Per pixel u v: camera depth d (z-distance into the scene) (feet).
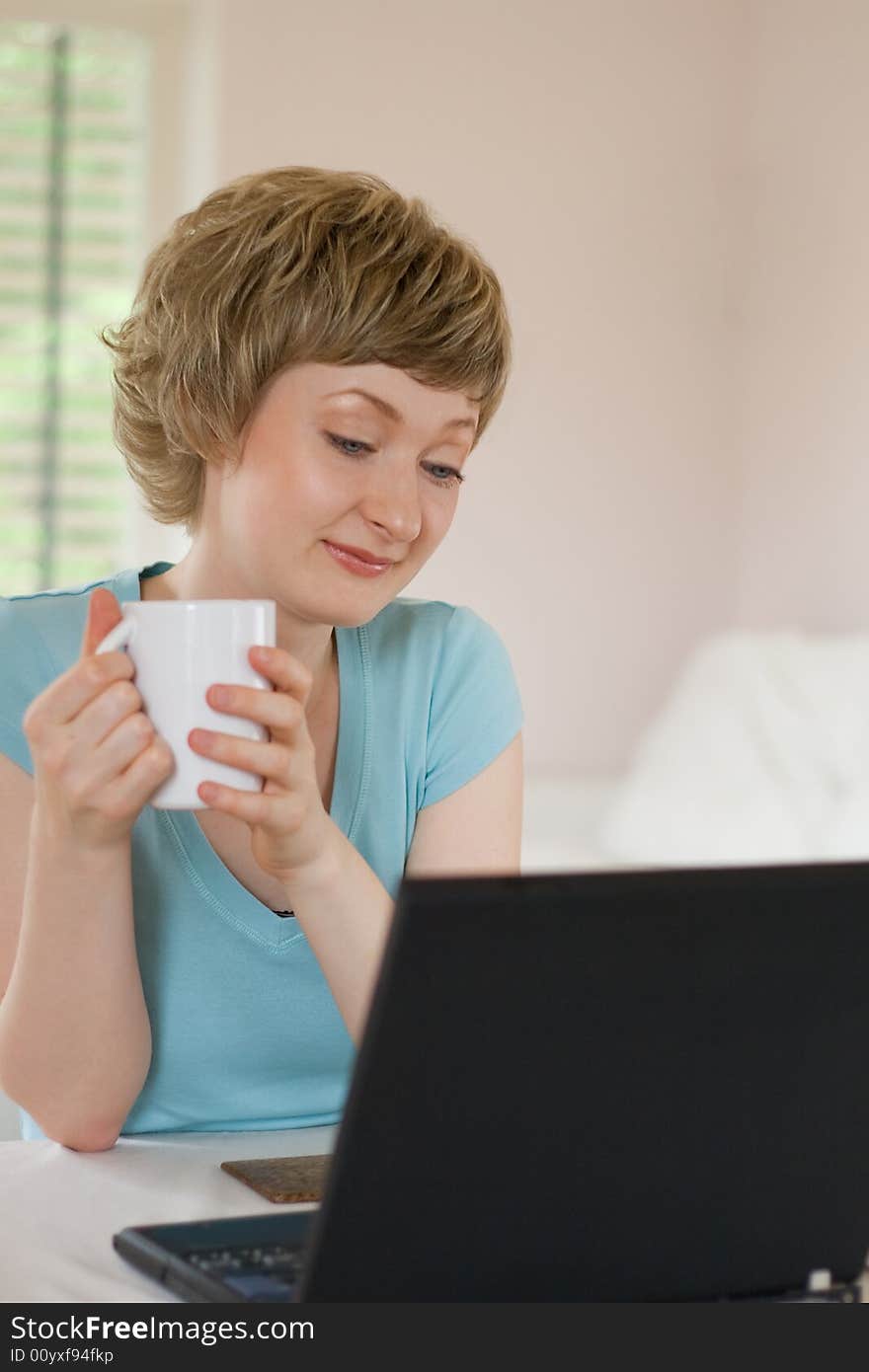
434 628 5.17
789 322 14.21
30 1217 3.49
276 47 13.08
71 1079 4.00
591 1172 2.78
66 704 3.42
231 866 4.57
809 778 11.88
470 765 5.12
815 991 2.84
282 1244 3.14
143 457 4.64
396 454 4.15
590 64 14.10
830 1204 3.05
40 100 13.12
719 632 14.87
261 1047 4.59
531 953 2.59
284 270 4.04
